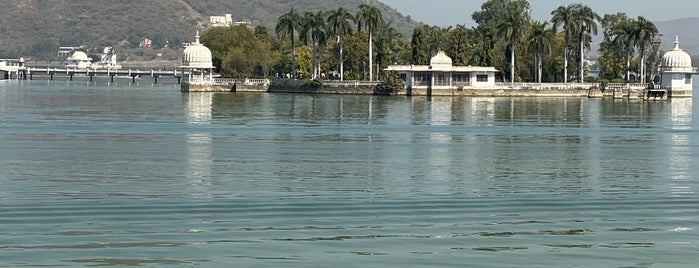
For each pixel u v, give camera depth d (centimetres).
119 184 6366
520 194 6072
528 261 4191
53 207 5372
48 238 4531
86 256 4197
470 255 4281
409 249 4378
